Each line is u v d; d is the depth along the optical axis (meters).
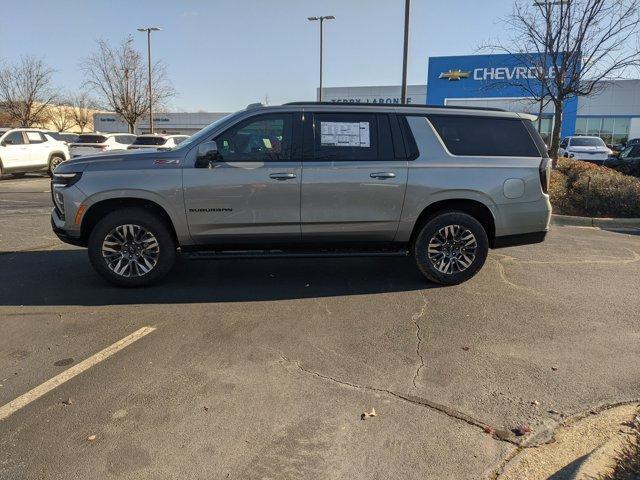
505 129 5.99
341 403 3.46
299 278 6.32
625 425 3.19
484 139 5.93
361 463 2.87
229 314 5.07
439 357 4.15
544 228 6.05
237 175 5.48
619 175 12.31
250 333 4.61
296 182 5.53
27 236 8.76
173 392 3.58
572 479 2.56
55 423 3.22
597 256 7.61
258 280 6.21
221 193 5.49
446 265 5.98
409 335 4.59
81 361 4.05
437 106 5.94
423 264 5.92
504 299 5.57
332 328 4.73
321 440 3.07
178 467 2.83
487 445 3.02
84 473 2.78
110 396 3.53
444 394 3.58
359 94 44.06
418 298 5.59
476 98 34.22
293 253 5.78
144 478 2.75
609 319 5.01
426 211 5.95
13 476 2.75
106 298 5.51
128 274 5.73
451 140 5.86
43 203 12.99
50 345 4.34
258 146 5.59
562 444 3.03
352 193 5.62
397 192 5.68
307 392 3.60
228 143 5.57
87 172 5.46
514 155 5.95
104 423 3.22
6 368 3.93
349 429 3.17
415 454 2.95
